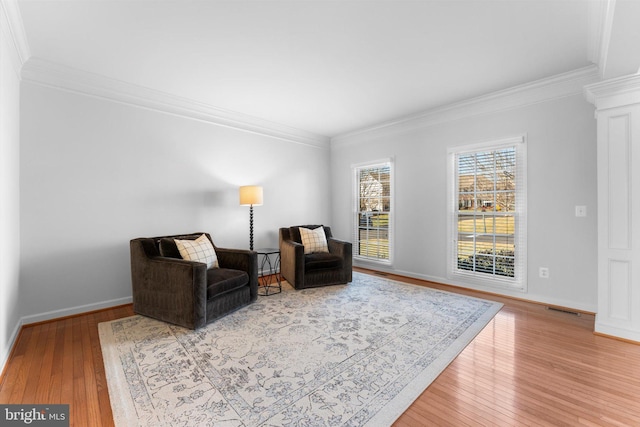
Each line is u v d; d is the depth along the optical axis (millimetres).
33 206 2682
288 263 3908
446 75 2986
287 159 4828
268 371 1923
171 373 1900
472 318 2785
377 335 2434
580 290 2973
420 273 4238
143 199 3344
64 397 1675
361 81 3119
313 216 5238
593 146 2873
